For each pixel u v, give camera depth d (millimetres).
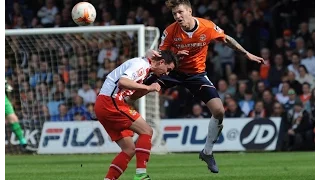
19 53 41750
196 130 37531
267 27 43688
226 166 26859
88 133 37719
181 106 40594
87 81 41938
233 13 44344
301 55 41719
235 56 43156
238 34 43031
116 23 46750
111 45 42031
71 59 42062
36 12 49000
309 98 37938
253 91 39500
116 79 16547
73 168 26578
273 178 20844
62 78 41438
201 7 45656
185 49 19828
